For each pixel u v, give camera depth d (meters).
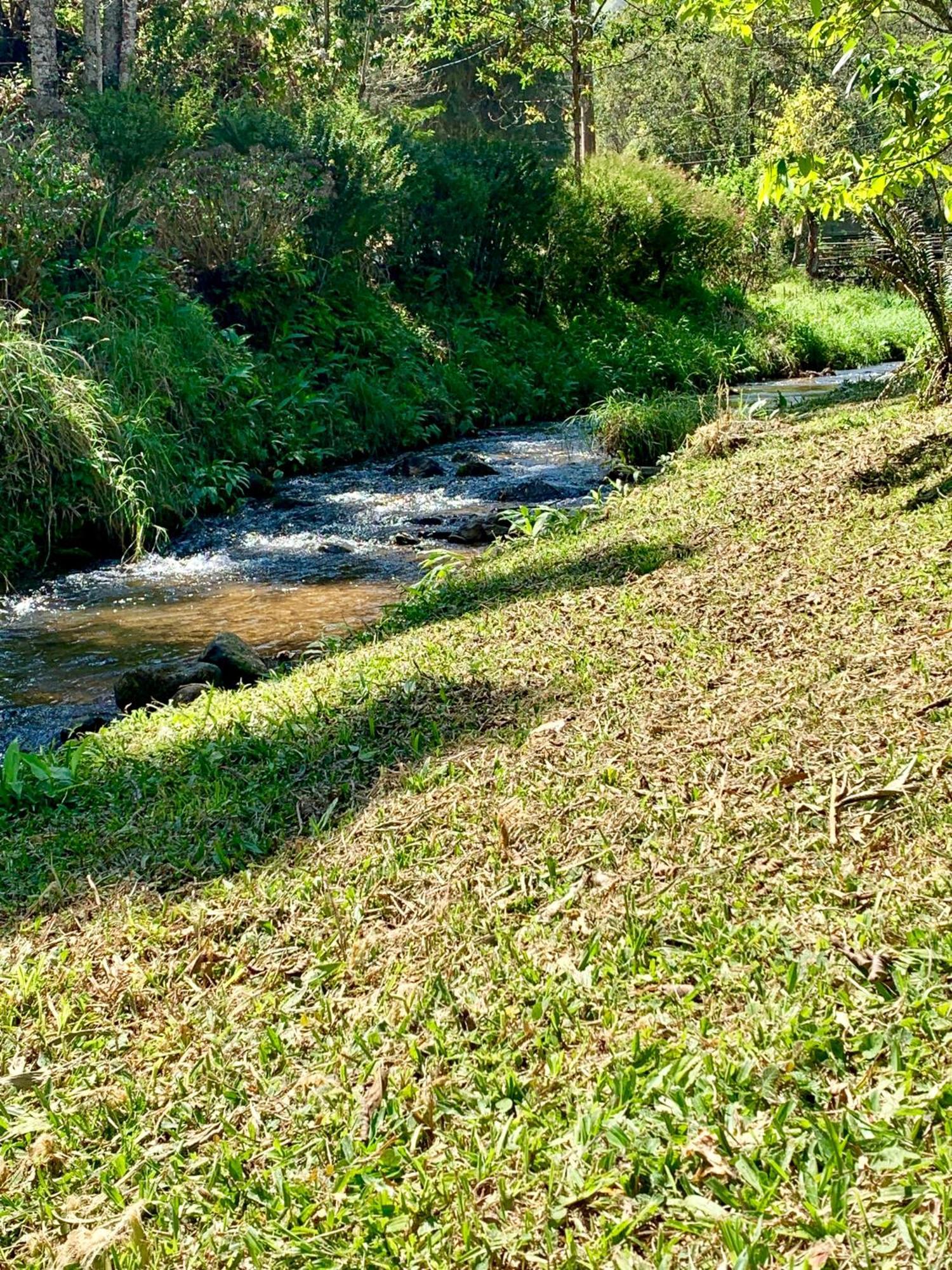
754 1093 1.96
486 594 5.67
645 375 17.77
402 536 9.16
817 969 2.21
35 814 4.00
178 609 7.63
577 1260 1.73
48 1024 2.64
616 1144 1.92
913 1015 2.04
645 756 3.26
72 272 11.10
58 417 8.84
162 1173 2.13
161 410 10.40
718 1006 2.20
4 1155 2.25
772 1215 1.73
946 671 3.32
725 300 23.38
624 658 4.12
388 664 4.71
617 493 8.21
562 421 15.76
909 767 2.80
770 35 34.16
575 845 2.88
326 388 13.24
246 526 9.84
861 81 4.89
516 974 2.44
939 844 2.50
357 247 15.59
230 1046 2.44
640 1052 2.11
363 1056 2.30
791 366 21.03
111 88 13.91
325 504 10.55
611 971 2.37
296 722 4.19
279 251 13.70
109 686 6.24
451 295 17.69
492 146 18.83
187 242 13.03
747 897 2.50
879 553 4.73
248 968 2.71
